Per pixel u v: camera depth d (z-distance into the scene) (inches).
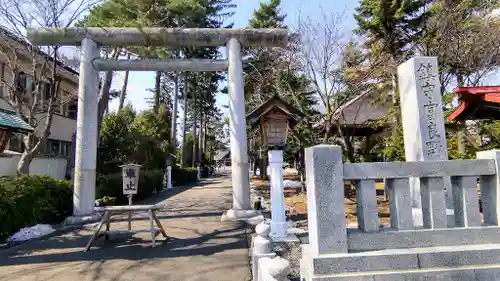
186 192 637.3
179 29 337.7
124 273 169.2
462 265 109.4
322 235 109.7
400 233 113.7
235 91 341.4
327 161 113.2
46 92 530.3
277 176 220.5
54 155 571.8
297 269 165.6
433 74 193.6
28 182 292.4
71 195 356.8
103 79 449.4
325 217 110.7
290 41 390.3
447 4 506.3
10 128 292.5
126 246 221.5
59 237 251.6
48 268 178.1
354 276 105.0
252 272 163.2
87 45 329.1
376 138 558.6
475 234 115.3
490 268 108.2
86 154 319.3
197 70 349.1
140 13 369.4
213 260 189.2
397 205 116.6
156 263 184.7
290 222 272.2
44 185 310.5
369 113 523.5
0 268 179.2
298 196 462.6
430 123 188.9
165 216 342.0
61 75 523.2
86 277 164.2
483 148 395.2
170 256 197.5
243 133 339.6
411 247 113.2
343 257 106.9
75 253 206.2
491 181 119.9
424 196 120.6
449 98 432.1
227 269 173.6
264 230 148.0
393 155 430.6
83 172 315.6
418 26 557.6
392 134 451.8
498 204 117.5
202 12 404.2
